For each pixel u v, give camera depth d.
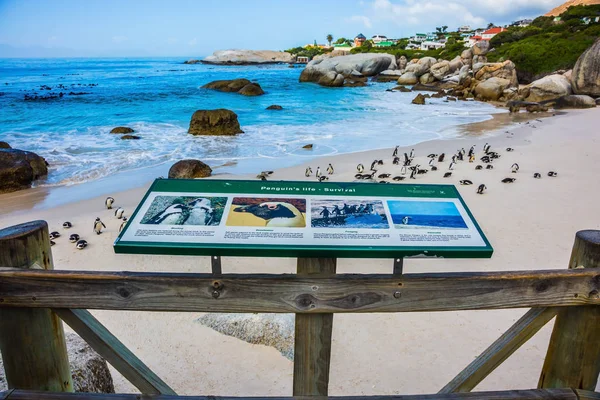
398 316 6.38
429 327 6.12
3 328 2.50
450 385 2.84
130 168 16.25
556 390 2.68
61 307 2.43
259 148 19.77
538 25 94.00
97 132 23.03
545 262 8.17
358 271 7.97
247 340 5.70
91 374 3.95
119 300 2.42
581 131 22.41
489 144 19.80
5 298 2.39
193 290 2.41
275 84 56.28
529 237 9.29
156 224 2.43
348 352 5.59
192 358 5.40
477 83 41.97
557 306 2.56
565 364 2.74
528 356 5.50
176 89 47.75
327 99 39.94
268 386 4.92
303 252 2.34
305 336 2.56
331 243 2.38
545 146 18.86
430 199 2.72
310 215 2.54
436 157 17.34
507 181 13.37
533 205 11.34
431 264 8.13
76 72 89.00
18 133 22.52
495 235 9.38
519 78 51.44
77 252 8.88
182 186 2.71
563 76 37.00
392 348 5.68
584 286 2.51
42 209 11.80
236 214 2.52
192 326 6.02
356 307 2.46
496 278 2.47
